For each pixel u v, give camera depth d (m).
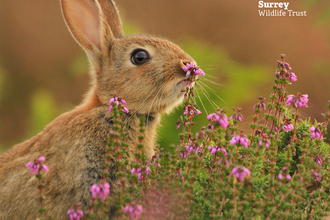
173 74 7.29
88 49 8.05
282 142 6.25
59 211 6.45
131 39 7.87
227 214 4.46
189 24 20.48
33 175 6.55
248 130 7.70
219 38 19.25
